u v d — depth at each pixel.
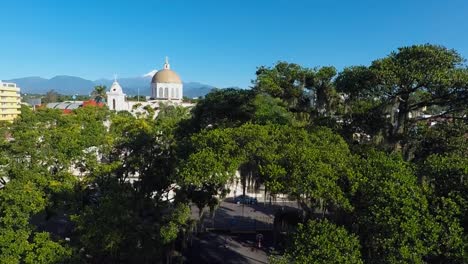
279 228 36.09
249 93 42.56
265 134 23.73
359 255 18.67
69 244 28.31
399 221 18.45
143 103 122.94
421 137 31.03
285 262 18.98
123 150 44.44
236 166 21.98
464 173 20.05
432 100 30.98
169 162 35.47
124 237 27.53
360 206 20.59
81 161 40.62
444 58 27.84
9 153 35.16
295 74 40.56
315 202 22.31
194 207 48.59
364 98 34.56
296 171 20.70
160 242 29.34
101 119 73.81
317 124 34.16
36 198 27.48
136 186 36.19
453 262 18.27
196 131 43.78
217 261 35.72
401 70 28.41
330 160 22.00
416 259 17.67
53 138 40.22
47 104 142.25
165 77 144.12
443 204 19.30
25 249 24.72
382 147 31.02
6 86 106.00
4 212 25.52
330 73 38.69
